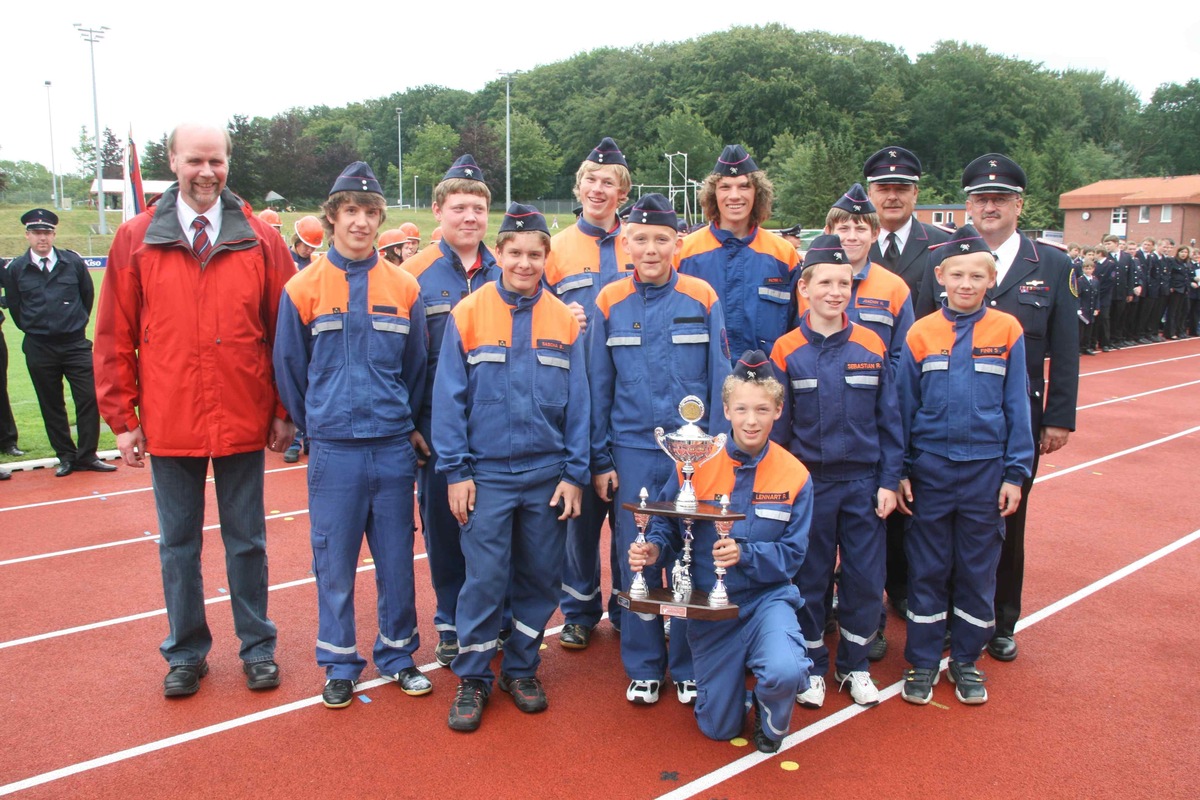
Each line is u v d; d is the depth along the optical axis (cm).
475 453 431
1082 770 390
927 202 8225
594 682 472
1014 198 511
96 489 858
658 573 437
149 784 376
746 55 9869
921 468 460
